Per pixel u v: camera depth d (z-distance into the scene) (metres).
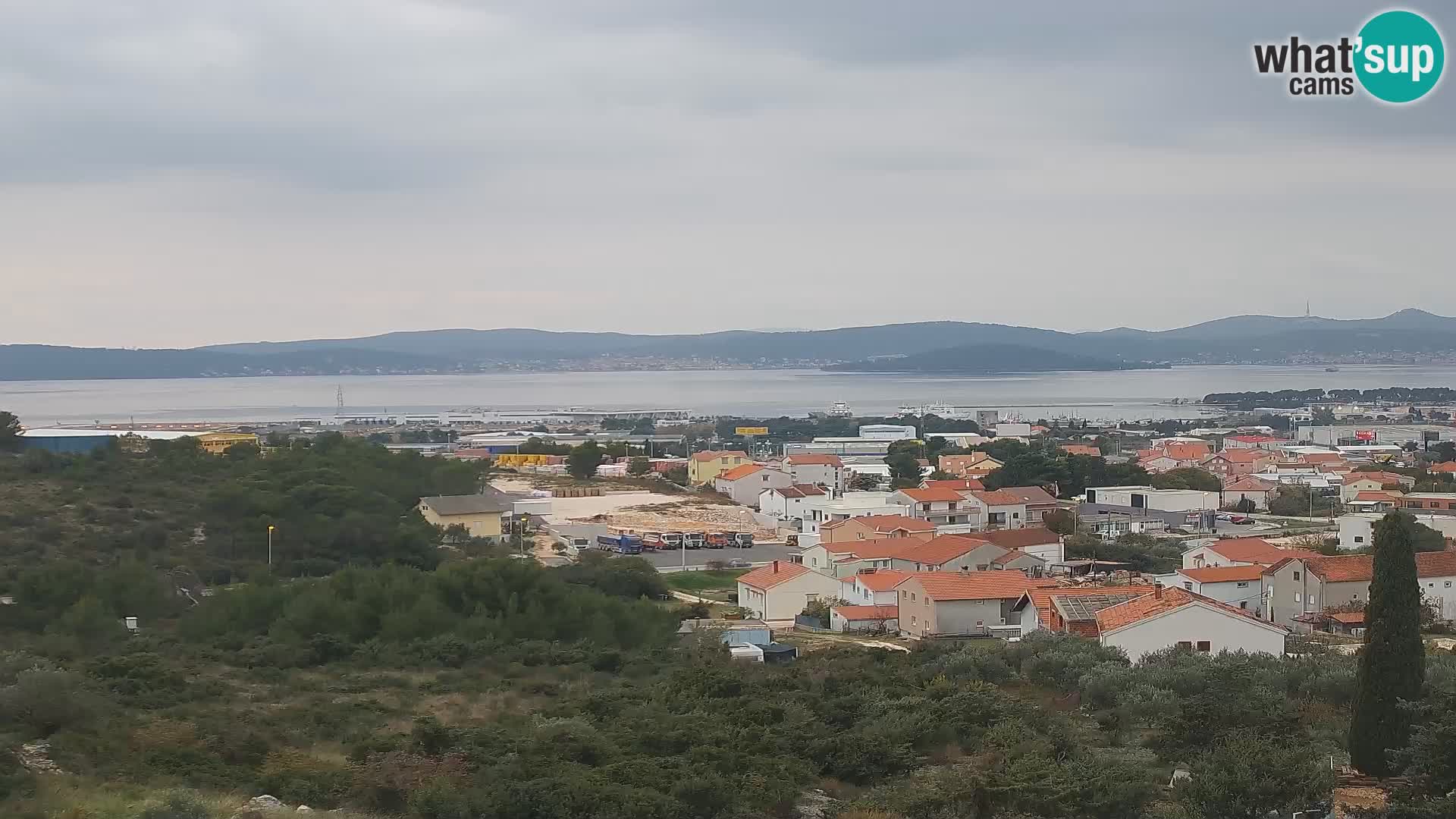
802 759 41.38
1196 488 177.75
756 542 143.25
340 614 68.38
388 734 43.66
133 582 75.19
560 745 40.78
